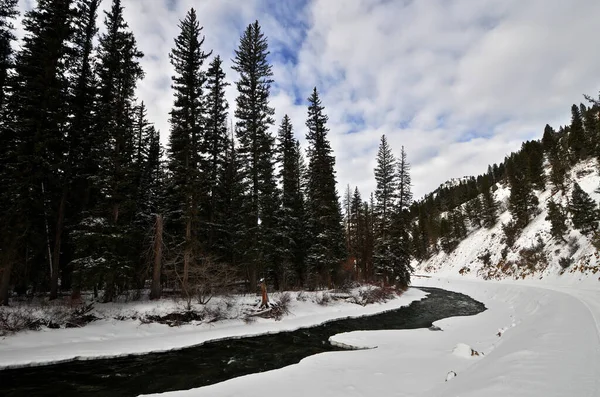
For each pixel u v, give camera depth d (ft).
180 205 67.97
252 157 80.02
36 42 54.65
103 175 59.06
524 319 49.90
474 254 207.62
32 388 30.68
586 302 51.55
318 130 97.71
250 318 60.39
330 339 49.32
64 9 57.72
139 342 45.47
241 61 85.87
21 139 52.21
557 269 116.47
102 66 64.59
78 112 62.08
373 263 121.90
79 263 53.06
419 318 71.05
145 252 64.54
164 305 56.59
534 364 20.59
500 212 233.55
